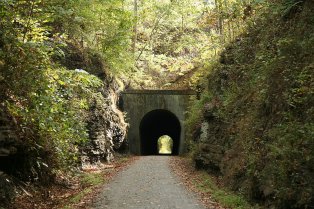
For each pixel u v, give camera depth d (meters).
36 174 10.38
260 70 11.97
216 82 19.47
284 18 12.49
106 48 20.69
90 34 20.06
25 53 8.56
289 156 7.53
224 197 10.04
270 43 13.05
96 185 12.26
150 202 9.83
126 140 25.05
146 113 26.94
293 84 9.41
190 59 33.69
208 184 12.64
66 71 10.06
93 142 17.48
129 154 24.98
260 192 8.95
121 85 26.97
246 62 15.95
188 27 34.41
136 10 30.98
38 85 8.74
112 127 21.12
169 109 26.97
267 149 9.41
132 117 26.70
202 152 16.25
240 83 15.70
